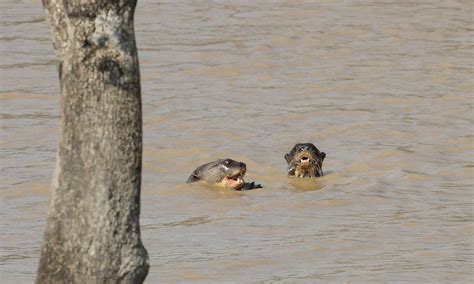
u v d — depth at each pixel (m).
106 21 15.26
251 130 43.00
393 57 57.75
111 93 15.33
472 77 53.22
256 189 34.59
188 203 32.66
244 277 25.39
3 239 28.89
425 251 27.11
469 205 32.16
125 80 15.38
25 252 27.67
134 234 15.56
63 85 15.41
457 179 35.56
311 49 59.47
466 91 50.38
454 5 71.25
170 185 34.69
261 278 25.27
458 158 38.69
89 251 15.38
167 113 45.41
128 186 15.45
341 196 33.16
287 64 56.16
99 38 15.25
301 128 43.62
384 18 67.44
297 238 28.61
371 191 33.72
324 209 31.84
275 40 61.34
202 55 57.56
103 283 15.48
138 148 15.50
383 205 32.25
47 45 59.41
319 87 50.97
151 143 40.53
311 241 28.22
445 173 36.16
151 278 25.36
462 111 46.44
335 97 49.12
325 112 46.19
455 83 52.00
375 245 27.81
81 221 15.37
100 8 15.21
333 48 59.88
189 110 46.12
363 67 55.44
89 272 15.41
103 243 15.40
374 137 42.09
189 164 38.00
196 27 64.75
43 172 36.31
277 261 26.56
